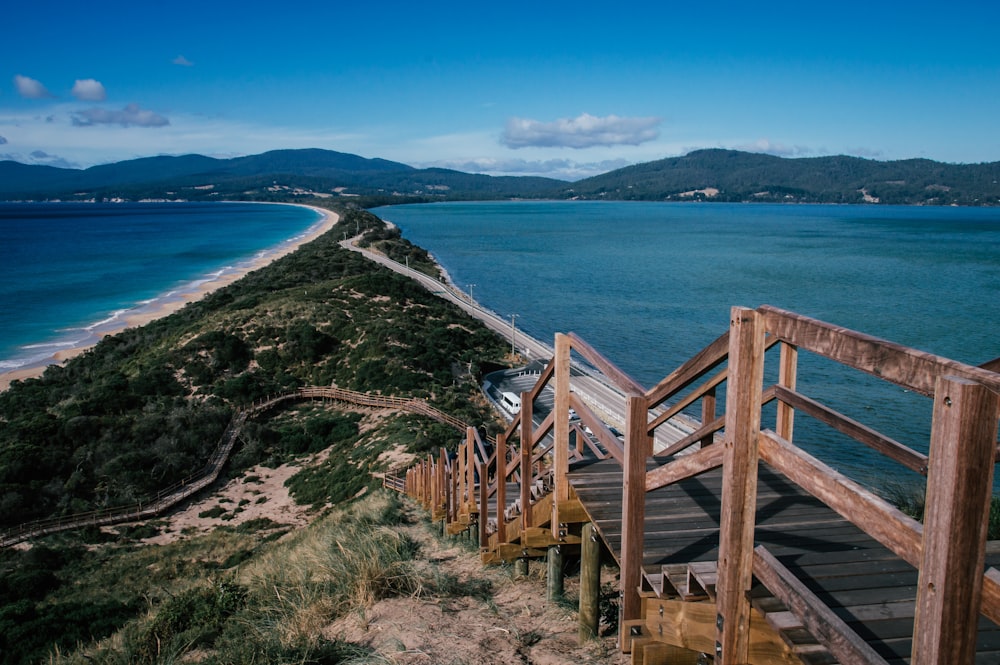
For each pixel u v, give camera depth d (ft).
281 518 93.09
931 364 6.51
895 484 30.66
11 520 94.99
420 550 32.94
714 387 17.47
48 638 48.42
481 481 27.14
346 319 178.40
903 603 10.18
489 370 168.76
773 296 264.72
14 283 318.04
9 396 147.43
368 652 19.26
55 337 214.07
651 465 18.94
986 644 9.48
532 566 27.30
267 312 182.70
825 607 8.34
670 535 14.35
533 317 237.04
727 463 9.75
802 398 13.19
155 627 27.76
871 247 451.53
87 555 85.56
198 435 120.88
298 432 127.24
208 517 97.96
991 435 5.89
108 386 139.13
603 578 23.81
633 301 264.52
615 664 17.48
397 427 114.62
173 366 152.15
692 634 11.86
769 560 9.54
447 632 20.34
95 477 107.76
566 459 18.85
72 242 520.01
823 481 8.31
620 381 13.93
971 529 6.01
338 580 25.55
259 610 25.45
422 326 185.98
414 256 374.84
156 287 303.89
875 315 220.23
